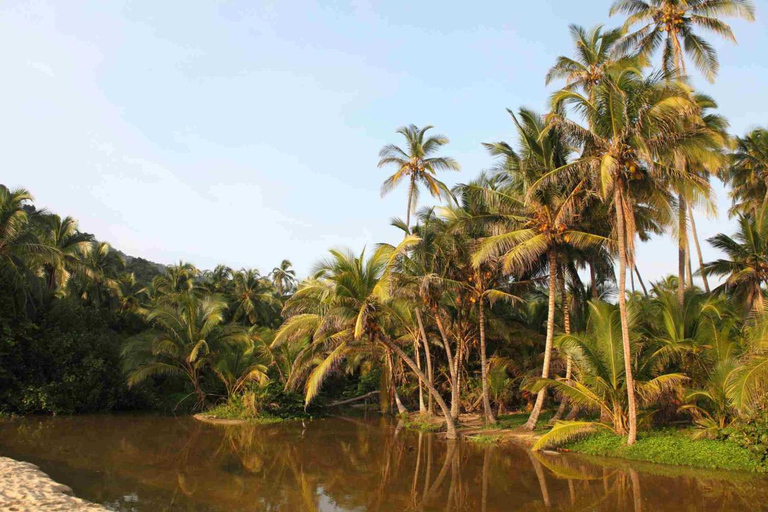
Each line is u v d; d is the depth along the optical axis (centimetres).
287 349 3225
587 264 2642
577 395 1992
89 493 1250
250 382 3038
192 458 1748
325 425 2800
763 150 3269
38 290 2773
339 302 2147
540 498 1315
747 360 1591
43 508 1068
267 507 1206
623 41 2738
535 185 1977
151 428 2405
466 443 2184
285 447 2055
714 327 2006
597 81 2695
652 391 1852
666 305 2147
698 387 2017
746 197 3600
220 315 3017
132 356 2855
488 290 2531
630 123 1766
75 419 2566
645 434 1942
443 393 3431
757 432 1631
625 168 1825
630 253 1856
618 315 1983
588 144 1881
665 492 1352
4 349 2520
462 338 2792
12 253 2520
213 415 2898
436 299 2464
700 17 2594
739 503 1245
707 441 1759
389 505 1259
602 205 2164
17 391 2541
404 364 3466
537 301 3338
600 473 1581
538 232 2172
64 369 2716
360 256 2178
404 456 1889
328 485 1444
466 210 2531
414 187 3136
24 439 1953
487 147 2336
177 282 5812
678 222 2114
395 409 3562
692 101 1689
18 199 2548
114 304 4325
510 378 3050
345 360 3806
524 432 2328
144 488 1324
